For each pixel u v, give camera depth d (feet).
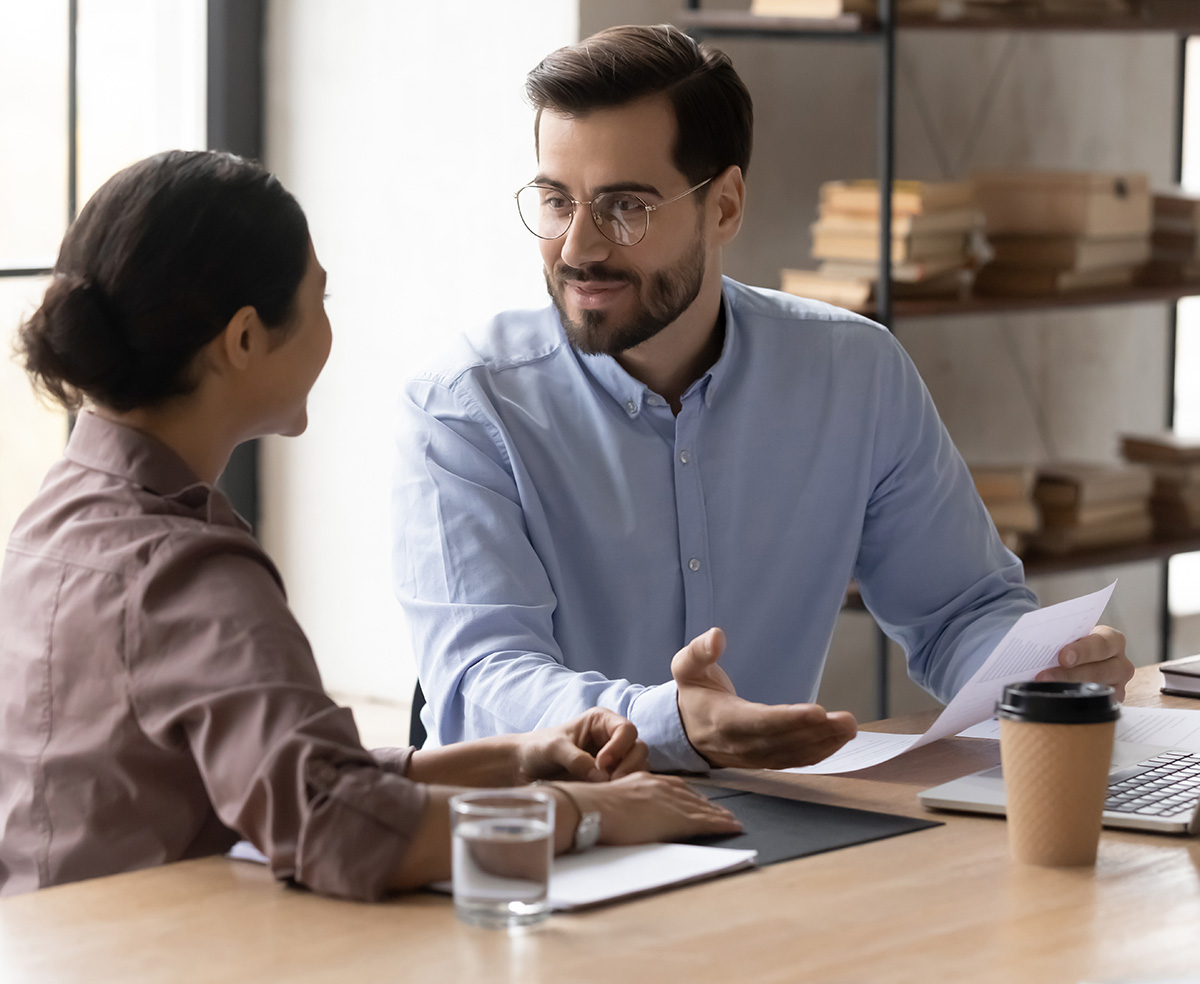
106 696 5.38
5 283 15.25
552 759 6.27
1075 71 18.88
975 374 18.30
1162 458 17.02
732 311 9.02
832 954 4.54
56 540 5.61
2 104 15.10
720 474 8.77
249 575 5.41
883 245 14.28
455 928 4.74
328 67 16.78
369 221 16.75
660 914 4.86
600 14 15.20
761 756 6.39
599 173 7.99
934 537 9.24
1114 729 5.35
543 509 8.55
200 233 5.67
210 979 4.34
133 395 5.71
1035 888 5.14
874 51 17.16
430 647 7.99
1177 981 4.34
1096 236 15.72
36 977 4.36
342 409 17.15
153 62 16.29
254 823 5.09
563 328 8.61
